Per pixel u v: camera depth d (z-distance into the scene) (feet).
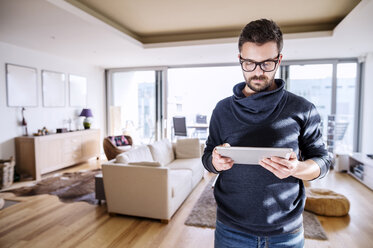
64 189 12.44
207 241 7.59
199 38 14.80
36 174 14.06
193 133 24.75
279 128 2.77
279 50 2.57
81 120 19.84
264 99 2.72
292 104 2.84
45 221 8.95
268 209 2.77
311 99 18.16
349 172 15.08
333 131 16.60
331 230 8.31
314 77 18.03
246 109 2.87
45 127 15.75
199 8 11.07
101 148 22.52
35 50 15.61
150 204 8.83
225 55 16.93
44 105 16.42
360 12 9.12
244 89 3.09
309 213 9.56
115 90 22.99
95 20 10.81
